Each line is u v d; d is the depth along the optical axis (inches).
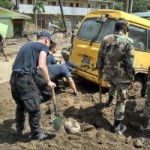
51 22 1411.2
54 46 172.2
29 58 123.6
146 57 188.7
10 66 333.4
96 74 176.6
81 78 193.9
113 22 178.2
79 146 124.8
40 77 138.6
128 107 161.9
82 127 139.9
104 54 138.6
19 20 951.6
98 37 179.8
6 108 164.4
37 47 124.3
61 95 175.2
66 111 154.8
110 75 137.3
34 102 122.6
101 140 129.8
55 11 1413.6
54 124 132.2
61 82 183.5
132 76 135.2
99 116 151.3
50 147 123.1
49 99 151.3
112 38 135.8
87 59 181.0
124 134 138.6
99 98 171.9
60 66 163.0
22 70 122.0
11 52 479.8
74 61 188.5
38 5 1306.6
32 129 126.6
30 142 126.3
